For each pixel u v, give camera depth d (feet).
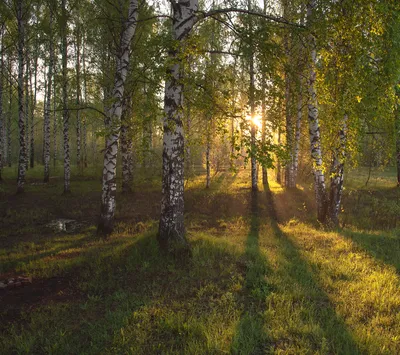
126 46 33.19
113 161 35.70
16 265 25.13
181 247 23.07
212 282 18.93
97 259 23.71
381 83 18.97
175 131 23.88
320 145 38.19
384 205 51.83
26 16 64.39
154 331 13.82
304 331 13.26
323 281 19.26
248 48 23.66
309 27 21.80
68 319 15.57
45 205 54.80
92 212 51.80
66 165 63.93
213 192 66.23
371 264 22.59
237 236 35.14
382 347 12.32
